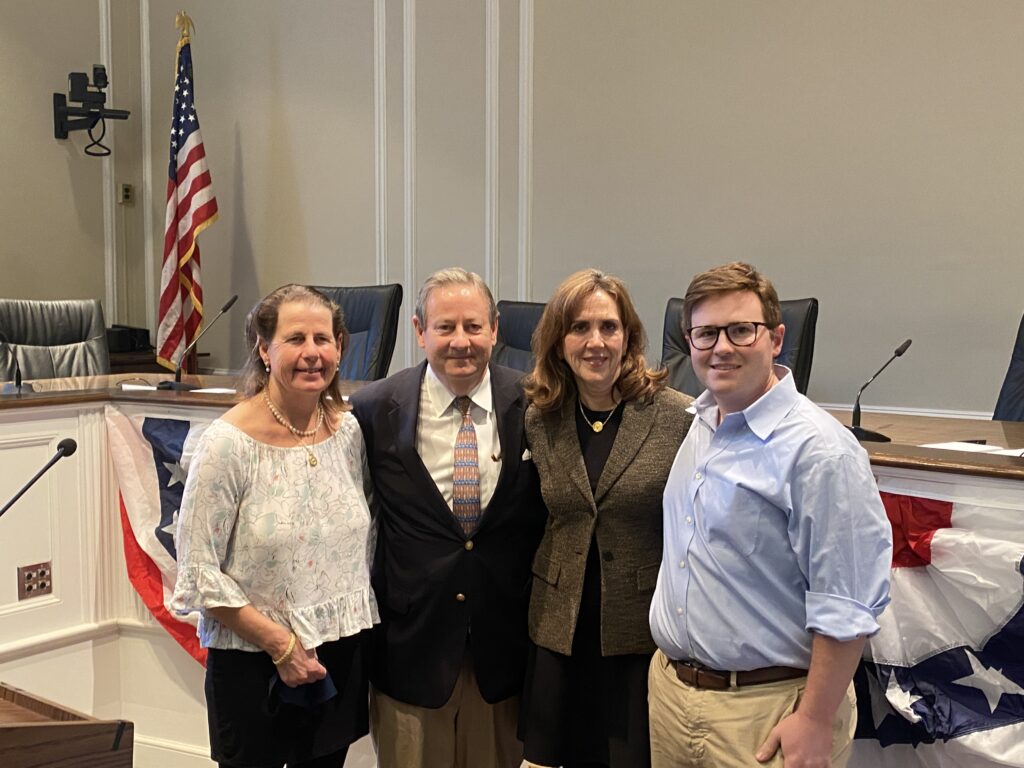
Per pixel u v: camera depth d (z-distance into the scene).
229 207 5.60
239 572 1.74
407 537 1.84
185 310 5.31
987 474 1.75
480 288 1.79
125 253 5.96
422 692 1.82
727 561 1.47
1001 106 3.59
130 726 1.17
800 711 1.40
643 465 1.68
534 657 1.77
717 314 1.46
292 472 1.78
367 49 5.05
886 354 3.88
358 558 1.84
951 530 1.81
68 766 1.11
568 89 4.50
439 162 4.89
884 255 3.85
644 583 1.70
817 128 3.94
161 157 5.82
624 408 1.74
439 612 1.81
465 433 1.81
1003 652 1.78
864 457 1.41
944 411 3.78
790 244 4.04
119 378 3.55
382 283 5.12
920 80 3.72
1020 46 3.54
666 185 4.30
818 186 3.96
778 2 3.98
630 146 4.37
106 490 2.89
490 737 1.91
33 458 2.75
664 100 4.27
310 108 5.27
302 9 5.23
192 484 1.72
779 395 1.46
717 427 1.54
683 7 4.19
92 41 5.70
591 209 4.49
